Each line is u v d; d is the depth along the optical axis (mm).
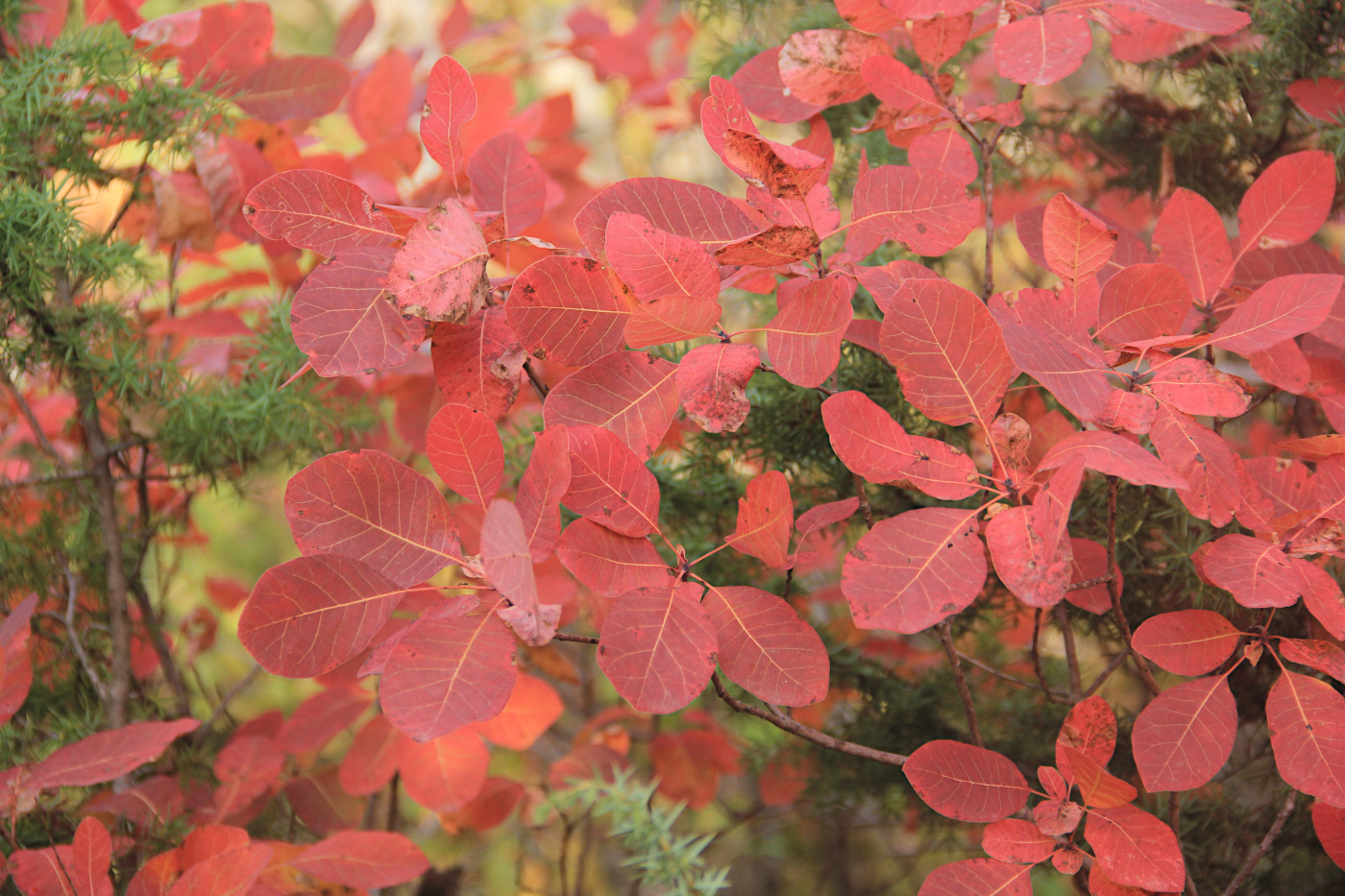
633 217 845
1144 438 1001
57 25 1080
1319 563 892
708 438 1083
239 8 1086
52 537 1118
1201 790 1062
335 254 874
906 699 1170
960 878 878
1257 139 1105
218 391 1094
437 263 848
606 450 855
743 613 865
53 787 953
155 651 1231
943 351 848
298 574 845
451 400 882
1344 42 1036
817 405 1057
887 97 943
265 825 1222
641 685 831
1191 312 952
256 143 1113
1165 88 1187
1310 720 867
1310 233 938
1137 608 1051
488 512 805
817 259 879
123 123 1049
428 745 1110
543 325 864
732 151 846
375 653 841
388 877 981
